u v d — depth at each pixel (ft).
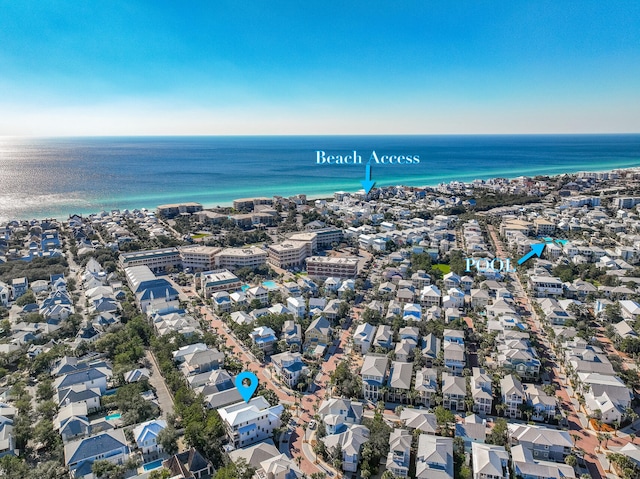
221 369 620.08
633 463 451.12
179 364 650.84
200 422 509.76
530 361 634.84
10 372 654.94
